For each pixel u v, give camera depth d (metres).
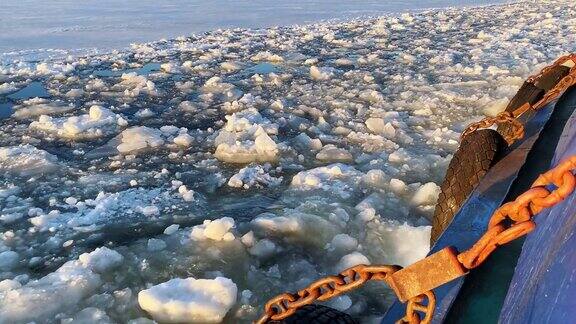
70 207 3.46
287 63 8.51
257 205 3.43
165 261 2.75
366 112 5.57
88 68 8.36
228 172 4.01
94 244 2.99
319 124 5.10
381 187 3.61
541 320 0.95
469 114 5.42
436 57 8.31
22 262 2.83
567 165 1.01
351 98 6.18
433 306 1.25
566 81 2.75
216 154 4.34
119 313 2.38
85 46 10.43
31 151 4.40
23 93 6.79
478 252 1.17
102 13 15.60
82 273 2.59
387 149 4.43
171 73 7.86
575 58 3.36
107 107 5.97
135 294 2.50
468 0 20.67
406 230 2.96
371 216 3.13
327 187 3.62
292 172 4.00
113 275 2.65
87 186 3.79
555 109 2.61
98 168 4.14
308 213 3.20
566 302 0.89
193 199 3.54
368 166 4.05
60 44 10.62
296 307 1.42
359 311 2.31
